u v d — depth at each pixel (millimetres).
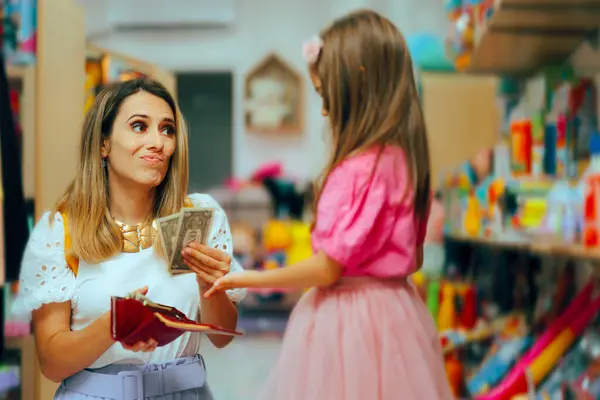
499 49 2979
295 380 1613
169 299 1503
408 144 1701
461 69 3383
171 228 1417
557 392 2250
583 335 2336
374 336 1598
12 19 2316
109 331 1392
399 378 1569
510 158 2852
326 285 1608
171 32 6641
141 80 1556
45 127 2297
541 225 2281
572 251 1891
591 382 2051
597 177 1806
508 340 2797
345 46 1694
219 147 6672
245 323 5137
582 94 2447
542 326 2680
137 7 6551
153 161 1484
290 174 6574
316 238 1618
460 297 3258
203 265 1456
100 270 1479
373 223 1584
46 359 1446
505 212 2537
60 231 1483
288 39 6617
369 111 1672
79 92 2531
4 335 2252
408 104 1718
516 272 3221
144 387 1456
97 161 1492
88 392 1455
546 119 2547
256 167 6621
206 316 1534
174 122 1548
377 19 1735
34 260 1471
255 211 5793
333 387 1574
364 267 1640
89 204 1478
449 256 3633
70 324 1484
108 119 1496
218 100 6691
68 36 2459
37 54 2285
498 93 3734
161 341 1349
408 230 1658
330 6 6543
